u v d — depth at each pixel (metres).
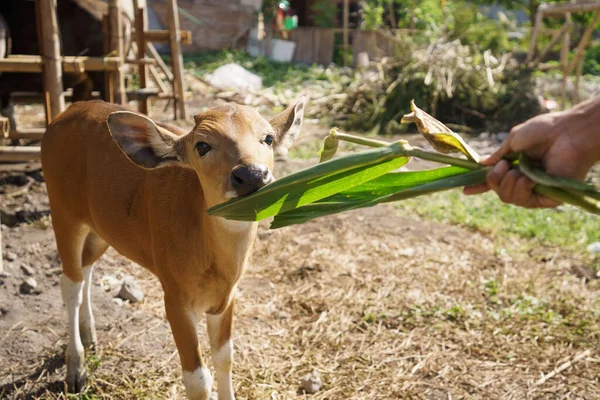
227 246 3.12
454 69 11.57
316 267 5.60
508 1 18.77
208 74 14.84
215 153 2.88
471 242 6.27
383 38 17.64
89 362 4.10
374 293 5.18
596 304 5.12
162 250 3.32
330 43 18.33
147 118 3.06
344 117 11.70
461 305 5.00
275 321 4.77
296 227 6.47
